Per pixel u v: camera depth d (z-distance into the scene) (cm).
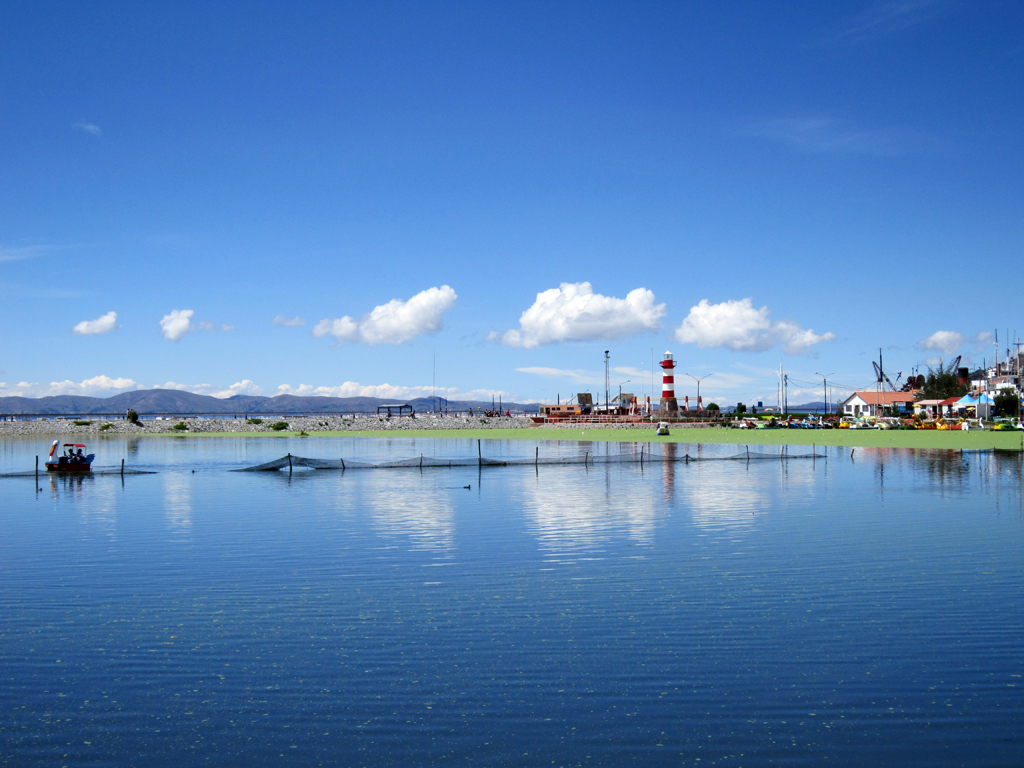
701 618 2008
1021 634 1862
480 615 2052
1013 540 3136
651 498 4753
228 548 3092
